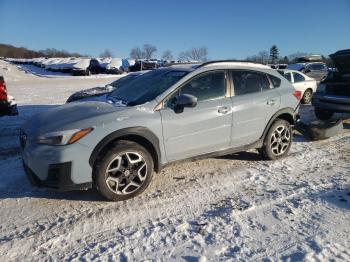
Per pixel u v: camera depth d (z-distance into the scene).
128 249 3.38
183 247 3.41
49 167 4.04
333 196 4.47
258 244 3.44
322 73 19.78
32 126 4.44
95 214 4.05
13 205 4.27
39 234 3.64
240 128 5.33
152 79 5.26
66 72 50.34
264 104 5.57
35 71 54.44
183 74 4.95
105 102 5.00
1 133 8.05
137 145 4.38
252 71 5.62
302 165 5.69
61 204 4.30
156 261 3.20
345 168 5.54
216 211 4.11
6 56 117.69
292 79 12.94
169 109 4.64
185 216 4.00
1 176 5.17
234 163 5.76
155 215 4.03
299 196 4.48
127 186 4.37
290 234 3.60
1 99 7.58
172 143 4.69
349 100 8.27
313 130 7.17
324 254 3.26
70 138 4.05
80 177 4.12
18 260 3.22
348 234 3.59
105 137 4.18
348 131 8.14
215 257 3.24
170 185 4.87
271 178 5.12
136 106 4.53
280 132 5.91
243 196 4.51
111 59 51.91
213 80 5.12
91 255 3.29
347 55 8.13
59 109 4.87
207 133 4.97
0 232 3.69
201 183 4.93
